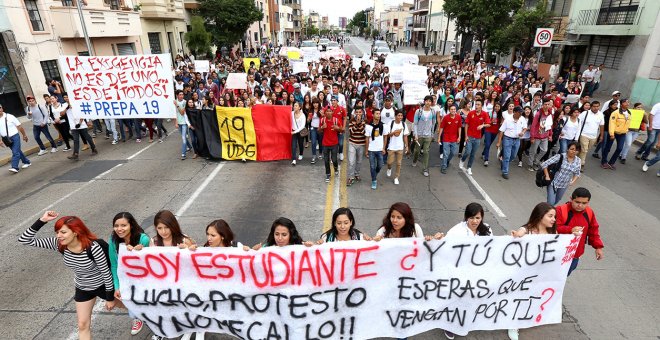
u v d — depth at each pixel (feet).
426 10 212.02
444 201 24.71
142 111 32.22
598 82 61.26
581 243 13.66
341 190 26.40
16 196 25.94
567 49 76.84
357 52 179.52
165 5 84.84
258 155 32.78
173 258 12.03
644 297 15.58
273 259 12.03
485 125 28.76
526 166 32.04
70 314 14.44
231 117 32.09
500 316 13.50
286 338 12.85
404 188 26.91
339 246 12.09
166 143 38.78
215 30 102.32
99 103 31.91
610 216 23.00
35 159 34.17
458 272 12.75
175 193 25.91
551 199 20.56
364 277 12.46
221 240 12.50
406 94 32.99
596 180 29.07
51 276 16.80
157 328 12.89
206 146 32.91
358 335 13.05
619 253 18.80
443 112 35.35
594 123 29.19
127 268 12.12
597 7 65.98
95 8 60.03
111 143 38.88
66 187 27.27
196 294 12.40
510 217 22.59
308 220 21.81
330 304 12.62
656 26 54.24
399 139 26.40
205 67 58.23
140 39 78.33
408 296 12.85
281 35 260.21
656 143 35.45
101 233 20.56
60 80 55.77
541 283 13.34
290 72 67.05
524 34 74.79
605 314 14.60
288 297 12.41
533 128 29.50
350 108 41.32
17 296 15.48
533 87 43.96
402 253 12.37
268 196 25.27
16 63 48.24
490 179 28.94
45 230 21.11
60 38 55.57
